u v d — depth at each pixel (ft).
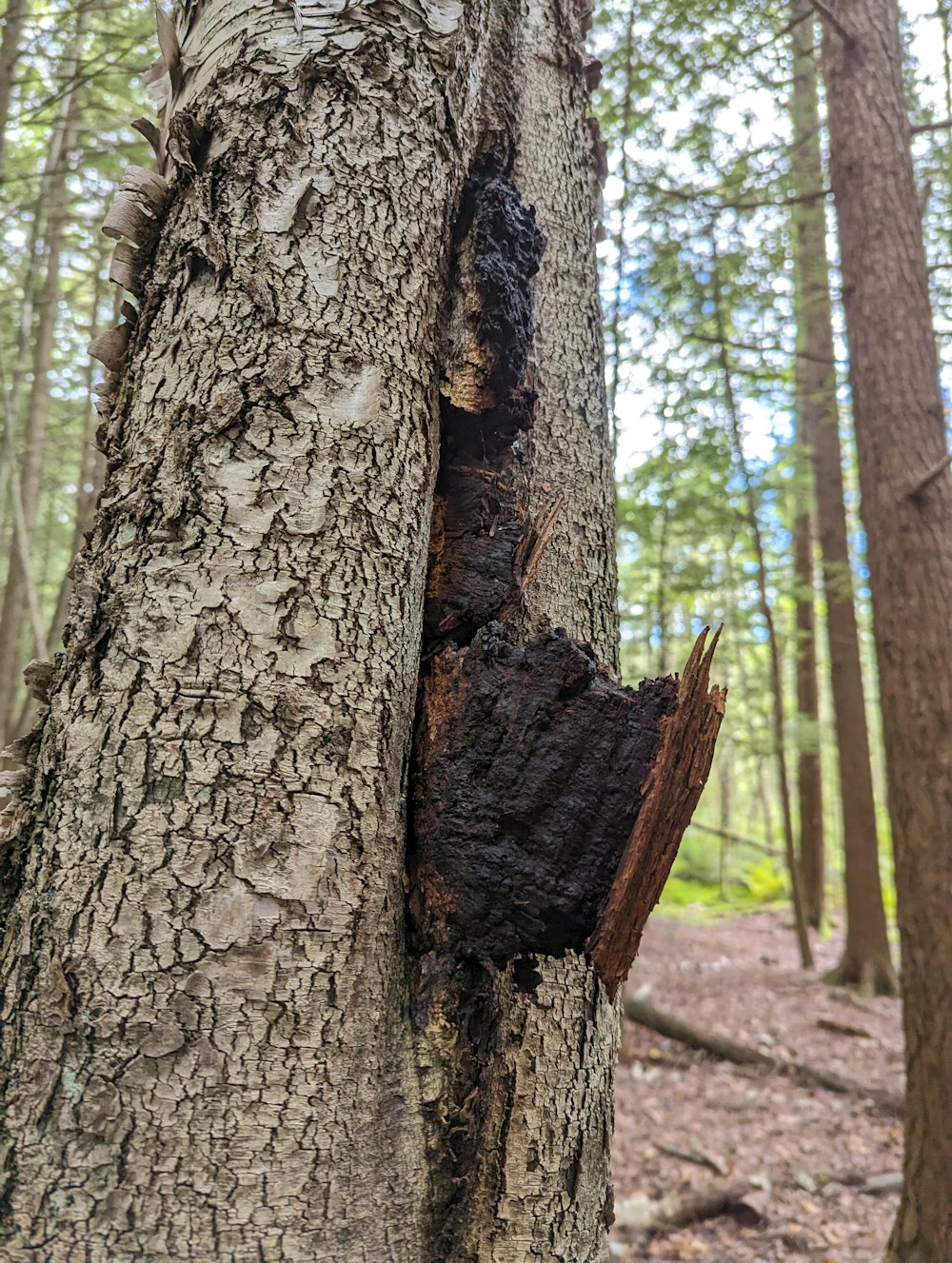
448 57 2.91
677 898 26.40
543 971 2.96
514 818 2.52
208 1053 2.16
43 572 25.50
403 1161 2.36
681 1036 12.51
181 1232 2.10
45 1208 2.12
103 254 14.28
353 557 2.46
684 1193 8.37
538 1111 2.80
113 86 11.01
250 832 2.25
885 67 8.38
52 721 2.41
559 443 3.54
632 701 2.55
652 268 13.03
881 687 7.58
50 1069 2.17
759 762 23.29
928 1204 6.37
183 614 2.34
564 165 3.84
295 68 2.70
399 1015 2.46
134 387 2.61
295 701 2.33
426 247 2.77
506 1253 2.63
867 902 15.85
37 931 2.25
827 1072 11.35
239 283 2.55
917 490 7.42
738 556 21.27
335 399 2.52
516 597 2.96
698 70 11.02
